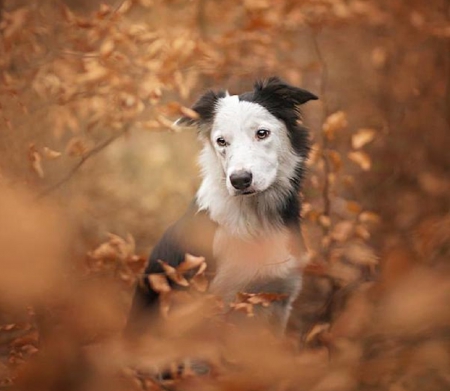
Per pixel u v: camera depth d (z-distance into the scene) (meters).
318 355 5.87
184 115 8.57
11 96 8.84
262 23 10.91
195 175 15.18
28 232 5.57
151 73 8.80
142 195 14.05
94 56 8.95
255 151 8.24
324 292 10.21
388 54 13.33
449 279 5.14
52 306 5.85
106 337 5.87
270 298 7.44
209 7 12.22
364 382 5.59
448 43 13.30
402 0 12.41
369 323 5.73
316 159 9.48
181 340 6.19
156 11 11.49
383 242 10.23
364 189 12.70
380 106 13.93
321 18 11.65
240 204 8.45
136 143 15.31
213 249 8.41
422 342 5.44
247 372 5.89
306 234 9.63
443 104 13.31
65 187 11.15
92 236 11.70
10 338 7.91
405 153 13.05
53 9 10.37
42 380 5.70
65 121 9.17
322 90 11.95
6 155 8.36
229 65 11.44
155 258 8.83
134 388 6.45
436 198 11.75
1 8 10.71
